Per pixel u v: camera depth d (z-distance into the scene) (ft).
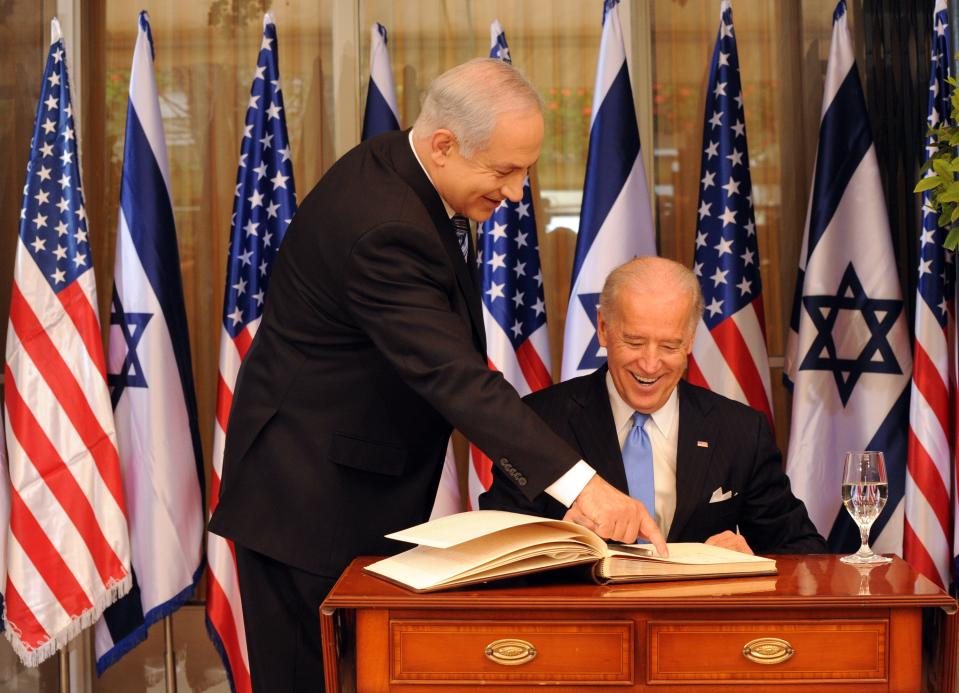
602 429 6.74
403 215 5.72
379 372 6.12
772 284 11.18
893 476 9.72
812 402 9.89
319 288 6.02
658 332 6.32
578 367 9.92
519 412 5.21
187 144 11.28
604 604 4.53
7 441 9.60
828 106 10.09
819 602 4.56
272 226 10.27
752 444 6.73
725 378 9.98
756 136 11.20
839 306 9.94
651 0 11.19
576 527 4.91
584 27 11.23
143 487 9.83
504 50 10.28
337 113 11.26
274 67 10.39
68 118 9.84
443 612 4.62
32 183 9.73
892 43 10.57
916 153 10.23
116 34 11.23
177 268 10.30
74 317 9.66
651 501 6.67
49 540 9.43
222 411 10.07
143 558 9.83
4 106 10.83
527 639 4.61
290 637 6.26
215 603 9.98
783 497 6.81
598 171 10.11
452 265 6.06
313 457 6.18
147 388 9.87
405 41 11.30
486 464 10.17
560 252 11.26
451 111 5.79
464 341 5.50
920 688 4.64
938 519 9.22
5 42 10.84
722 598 4.55
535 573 5.07
